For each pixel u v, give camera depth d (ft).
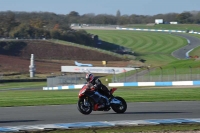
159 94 273.95
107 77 613.93
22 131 116.06
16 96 301.22
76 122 134.41
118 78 562.25
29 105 204.13
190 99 221.46
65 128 120.16
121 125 123.95
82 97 153.28
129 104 197.36
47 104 208.54
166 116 146.61
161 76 523.70
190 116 146.00
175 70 527.81
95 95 152.87
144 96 255.09
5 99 257.34
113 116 148.66
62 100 234.79
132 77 561.02
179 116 146.30
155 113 156.15
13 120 143.23
